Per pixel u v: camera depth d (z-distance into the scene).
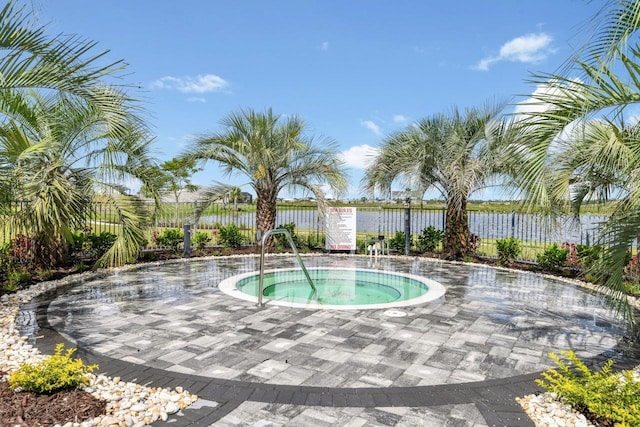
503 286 8.09
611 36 3.10
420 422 2.89
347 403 3.16
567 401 3.10
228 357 4.11
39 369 3.19
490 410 3.08
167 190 10.26
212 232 15.09
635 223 3.60
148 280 8.34
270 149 12.17
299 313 5.86
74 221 7.79
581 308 6.34
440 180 12.00
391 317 5.73
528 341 4.75
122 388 3.34
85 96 5.42
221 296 6.90
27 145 7.26
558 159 5.02
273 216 13.48
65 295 6.92
